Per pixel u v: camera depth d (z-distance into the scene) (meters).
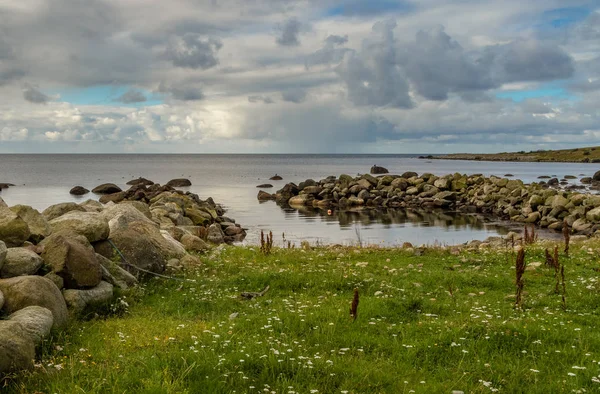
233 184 110.62
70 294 12.22
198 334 10.73
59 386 7.75
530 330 10.72
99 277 13.40
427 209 66.44
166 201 48.72
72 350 9.77
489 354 9.73
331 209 66.19
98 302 12.86
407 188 76.31
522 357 9.59
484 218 56.81
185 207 50.25
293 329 11.20
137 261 16.62
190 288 15.84
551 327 11.14
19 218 13.95
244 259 21.25
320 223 51.66
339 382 8.31
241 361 8.66
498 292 15.39
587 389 8.07
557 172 160.38
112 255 16.27
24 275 11.37
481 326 10.84
